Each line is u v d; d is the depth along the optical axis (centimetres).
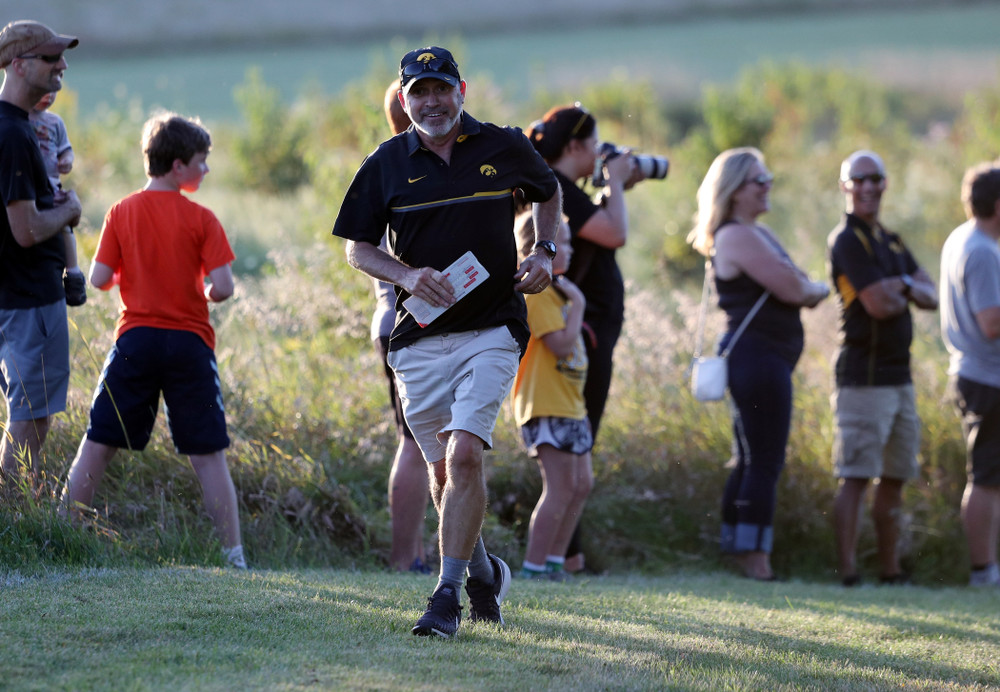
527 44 19050
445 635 1331
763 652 1439
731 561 2561
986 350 2491
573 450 2056
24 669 1118
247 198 5122
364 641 1292
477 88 5459
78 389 2209
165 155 1839
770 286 2362
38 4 19550
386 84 7525
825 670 1355
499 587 1482
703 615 1719
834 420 2567
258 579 1638
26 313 1811
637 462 2698
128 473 2038
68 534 1744
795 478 2728
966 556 2698
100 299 2467
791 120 10206
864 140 7944
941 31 19750
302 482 2223
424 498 2066
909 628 1753
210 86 13112
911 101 12656
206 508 1912
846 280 2462
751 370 2364
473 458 1344
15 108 1759
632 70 15112
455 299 1350
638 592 1939
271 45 18700
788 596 2097
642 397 2841
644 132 9194
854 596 2186
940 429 2883
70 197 1833
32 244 1767
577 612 1634
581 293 2098
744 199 2445
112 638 1248
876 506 2559
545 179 1440
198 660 1178
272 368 2602
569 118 2131
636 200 5894
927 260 5253
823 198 6175
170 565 1780
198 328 1870
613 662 1282
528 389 2062
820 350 3123
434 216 1374
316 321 2672
